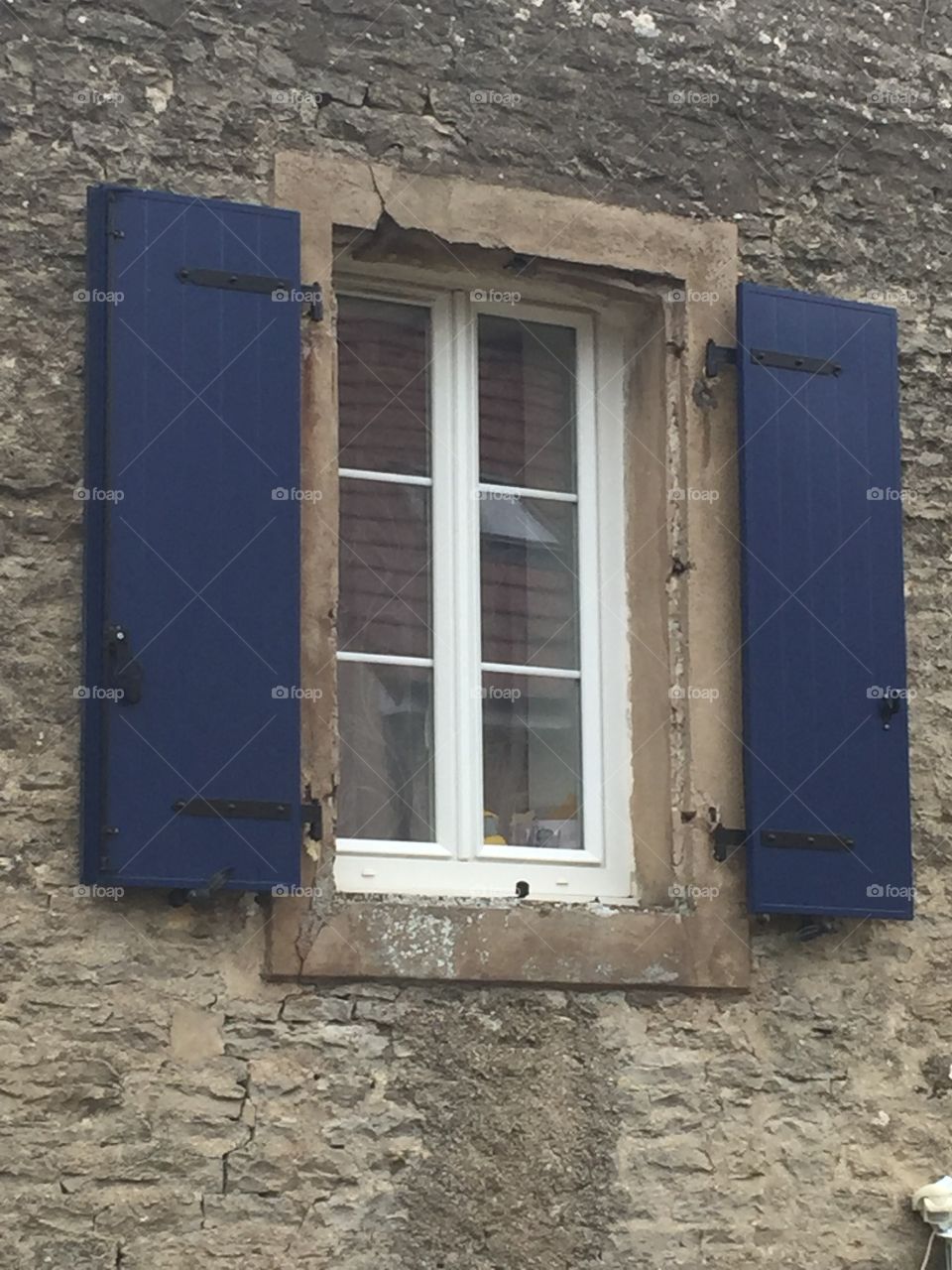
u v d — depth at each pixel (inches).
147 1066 222.1
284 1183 224.8
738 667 255.1
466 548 253.8
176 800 224.2
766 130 271.1
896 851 255.4
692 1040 246.2
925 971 259.4
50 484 229.5
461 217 252.1
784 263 269.3
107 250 232.2
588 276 258.7
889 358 267.3
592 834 253.8
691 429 258.5
